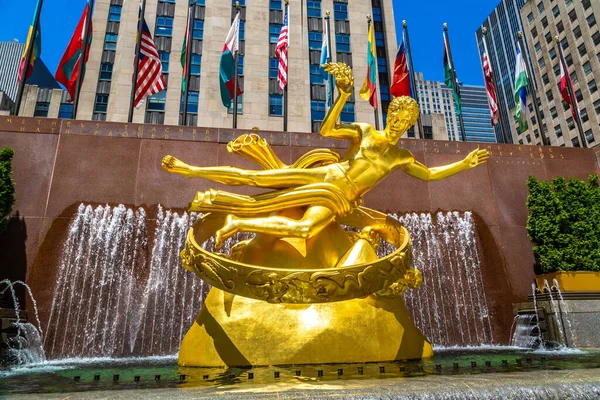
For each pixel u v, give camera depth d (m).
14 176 12.59
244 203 7.70
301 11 45.12
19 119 13.23
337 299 6.61
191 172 8.02
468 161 8.61
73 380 5.95
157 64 17.19
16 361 9.73
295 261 7.36
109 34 47.16
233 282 6.61
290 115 40.81
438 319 13.05
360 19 46.38
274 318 6.82
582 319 11.74
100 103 44.88
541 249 13.75
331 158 8.38
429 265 13.66
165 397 3.65
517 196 14.98
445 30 21.03
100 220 12.55
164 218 12.85
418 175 8.44
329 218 7.59
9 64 85.44
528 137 77.50
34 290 11.56
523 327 12.75
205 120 39.47
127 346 11.35
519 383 4.16
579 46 64.62
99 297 11.79
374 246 8.15
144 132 13.70
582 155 16.19
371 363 6.66
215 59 41.53
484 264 13.89
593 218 13.73
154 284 12.13
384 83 45.19
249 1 44.28
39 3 16.72
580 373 4.64
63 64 16.66
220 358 6.66
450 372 5.57
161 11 42.91
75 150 13.15
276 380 5.02
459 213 14.38
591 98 62.69
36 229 12.18
